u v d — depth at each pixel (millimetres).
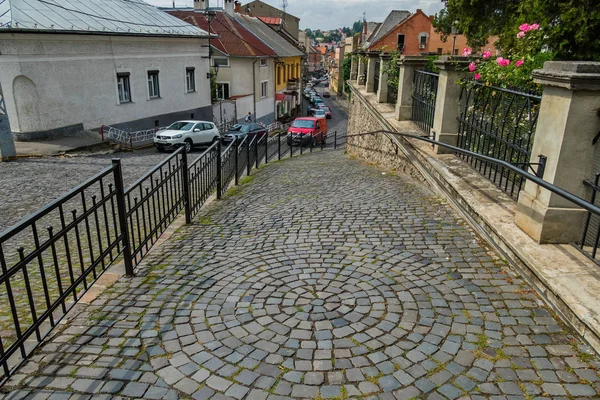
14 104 17875
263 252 5152
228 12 44156
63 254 6117
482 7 14047
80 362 3053
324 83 114312
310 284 4211
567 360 2961
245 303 3885
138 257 5180
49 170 13648
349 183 9156
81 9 21438
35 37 17750
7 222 8312
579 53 8578
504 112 5543
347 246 5164
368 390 2750
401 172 9727
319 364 3004
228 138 23203
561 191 3088
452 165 6930
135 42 23109
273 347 3209
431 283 4105
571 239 4148
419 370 2920
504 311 3574
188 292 4133
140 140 22844
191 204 7109
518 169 3723
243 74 36844
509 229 4551
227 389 2781
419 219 5941
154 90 25578
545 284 3617
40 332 3441
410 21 50938
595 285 3490
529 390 2703
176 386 2809
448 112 7379
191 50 28031
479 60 7289
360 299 3881
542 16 9203
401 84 10094
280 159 17562
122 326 3520
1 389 2768
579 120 3770
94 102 21047
